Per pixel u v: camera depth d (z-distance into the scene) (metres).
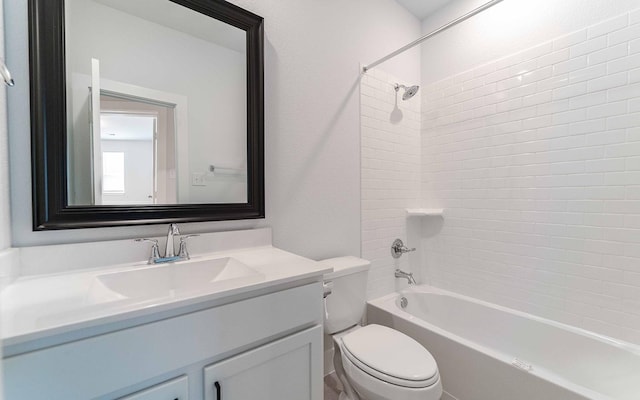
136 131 1.02
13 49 0.81
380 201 1.91
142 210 1.01
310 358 0.90
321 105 1.57
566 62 1.49
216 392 0.69
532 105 1.61
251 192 1.28
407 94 1.87
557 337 1.48
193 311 0.67
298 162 1.47
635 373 1.24
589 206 1.42
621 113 1.32
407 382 0.99
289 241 1.44
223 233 1.17
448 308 1.92
